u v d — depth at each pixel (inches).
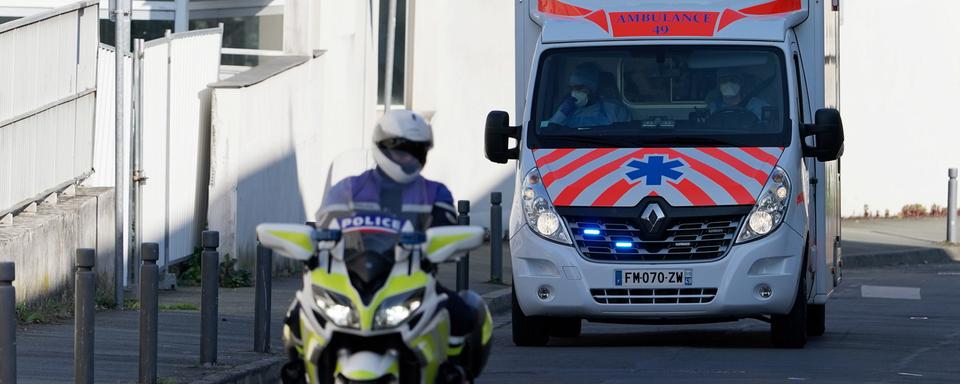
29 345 1038.4
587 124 1171.3
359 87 1916.8
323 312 552.7
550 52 1203.9
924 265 2231.8
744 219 1113.4
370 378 540.4
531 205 1139.3
